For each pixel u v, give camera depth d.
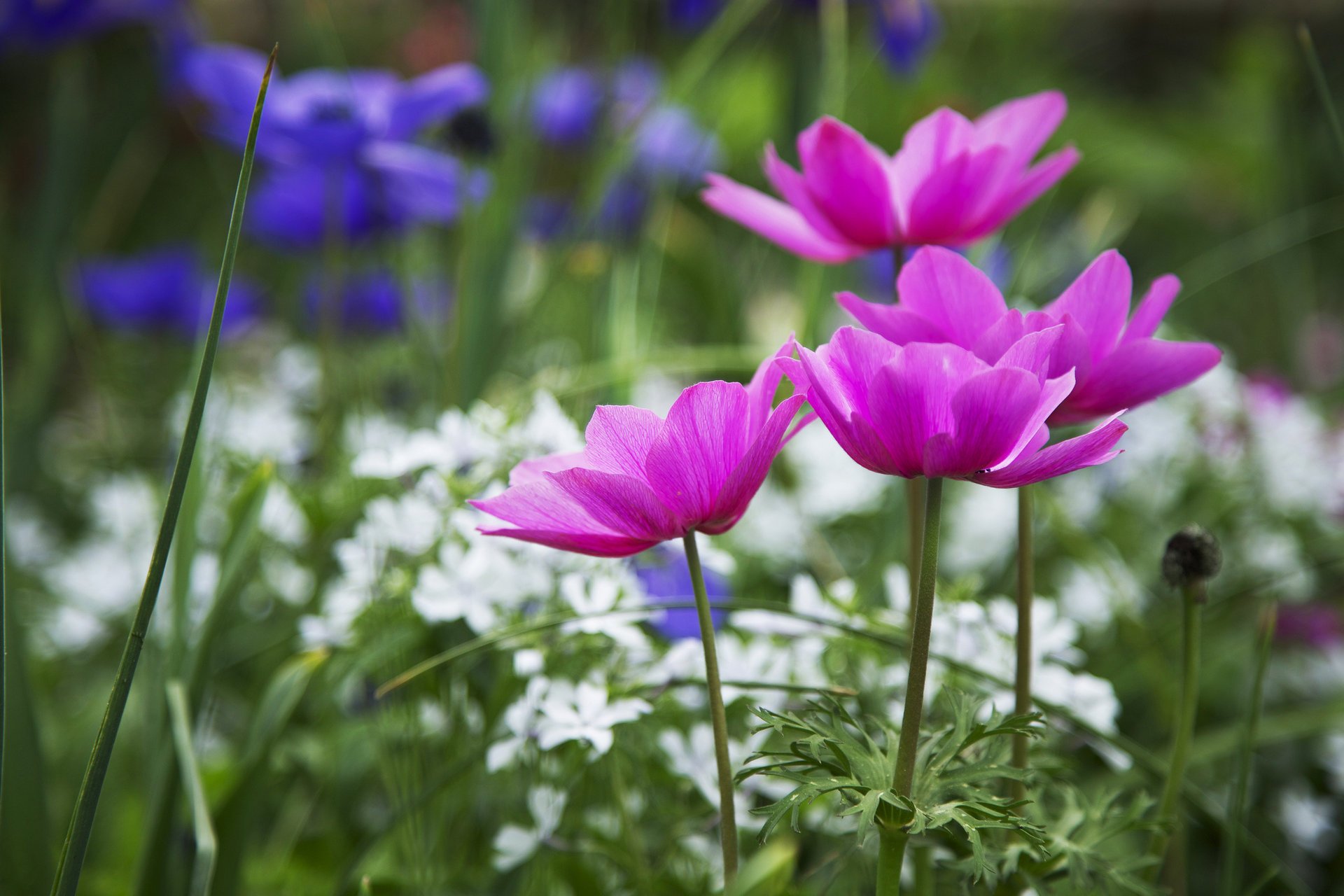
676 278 1.66
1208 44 3.33
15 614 0.91
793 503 1.17
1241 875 1.02
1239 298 2.09
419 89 1.07
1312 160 2.27
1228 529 1.19
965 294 0.83
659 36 1.72
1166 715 1.05
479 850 0.97
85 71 1.93
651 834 0.94
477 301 1.12
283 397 1.30
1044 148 2.40
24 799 0.91
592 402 1.10
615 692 0.90
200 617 1.04
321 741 1.02
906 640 0.91
